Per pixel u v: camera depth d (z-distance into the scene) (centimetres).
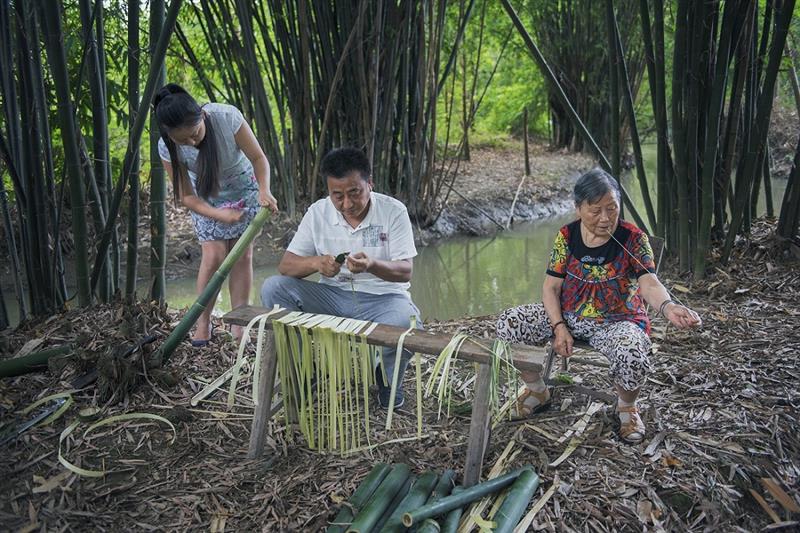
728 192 538
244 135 369
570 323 311
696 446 296
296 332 286
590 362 360
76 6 482
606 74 1175
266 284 330
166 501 269
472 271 704
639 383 287
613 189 288
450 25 922
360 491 265
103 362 339
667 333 410
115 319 410
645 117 1323
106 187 451
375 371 319
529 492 262
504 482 266
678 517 260
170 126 331
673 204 528
